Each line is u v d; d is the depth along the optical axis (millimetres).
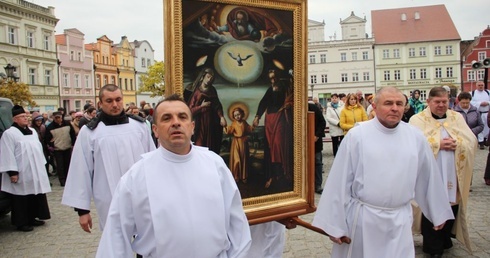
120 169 4125
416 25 62719
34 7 43281
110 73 58594
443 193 3908
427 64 61438
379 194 3654
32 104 28016
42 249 6168
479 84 14281
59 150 11320
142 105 16562
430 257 5098
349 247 3807
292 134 4102
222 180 2607
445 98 5066
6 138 7031
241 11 3723
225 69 3680
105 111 4203
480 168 11078
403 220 3686
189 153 2533
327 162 12773
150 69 63250
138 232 2471
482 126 9914
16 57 41312
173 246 2369
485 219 6570
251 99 3836
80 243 6375
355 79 63000
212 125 3646
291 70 4039
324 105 63906
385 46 62062
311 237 6094
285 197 4066
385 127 3750
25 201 7125
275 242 4520
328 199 3830
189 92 3504
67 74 48969
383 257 3684
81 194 4078
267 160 3965
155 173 2455
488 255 5152
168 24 3359
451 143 4969
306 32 4055
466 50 65188
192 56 3500
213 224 2445
